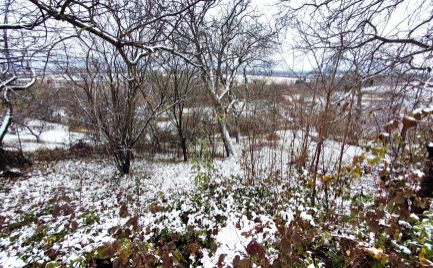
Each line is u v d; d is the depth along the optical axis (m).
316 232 3.09
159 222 3.86
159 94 9.08
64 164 8.79
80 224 3.81
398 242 2.82
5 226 4.11
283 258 2.44
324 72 4.28
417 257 2.39
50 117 14.70
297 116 5.77
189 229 3.59
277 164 6.59
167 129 11.19
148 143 10.72
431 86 3.33
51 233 3.44
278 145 7.04
